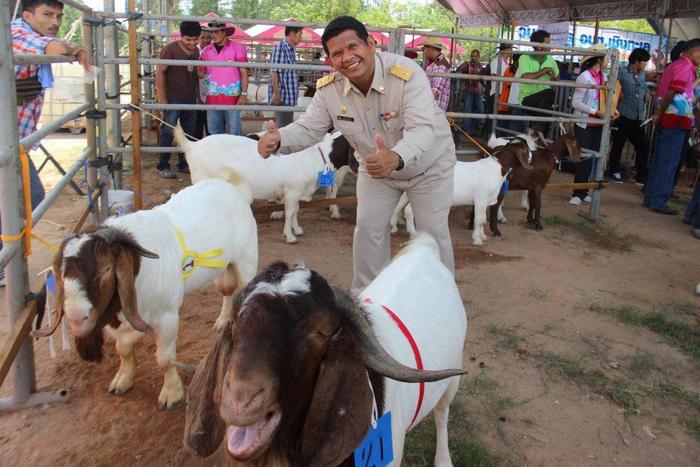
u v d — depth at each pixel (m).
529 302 5.69
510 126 11.55
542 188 7.97
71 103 13.73
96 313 3.11
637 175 11.23
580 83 8.48
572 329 5.17
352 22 3.28
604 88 8.42
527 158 7.55
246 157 6.56
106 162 6.31
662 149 9.05
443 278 3.00
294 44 8.55
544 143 8.05
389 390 2.12
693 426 3.87
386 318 2.45
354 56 3.30
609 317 5.45
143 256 3.35
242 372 1.51
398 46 7.33
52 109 13.65
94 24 6.06
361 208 4.14
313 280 1.69
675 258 7.24
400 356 2.33
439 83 9.20
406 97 3.41
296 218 7.27
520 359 4.61
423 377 1.69
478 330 5.05
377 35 17.86
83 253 3.04
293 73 8.56
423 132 3.28
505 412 3.92
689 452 3.64
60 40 4.70
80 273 3.02
